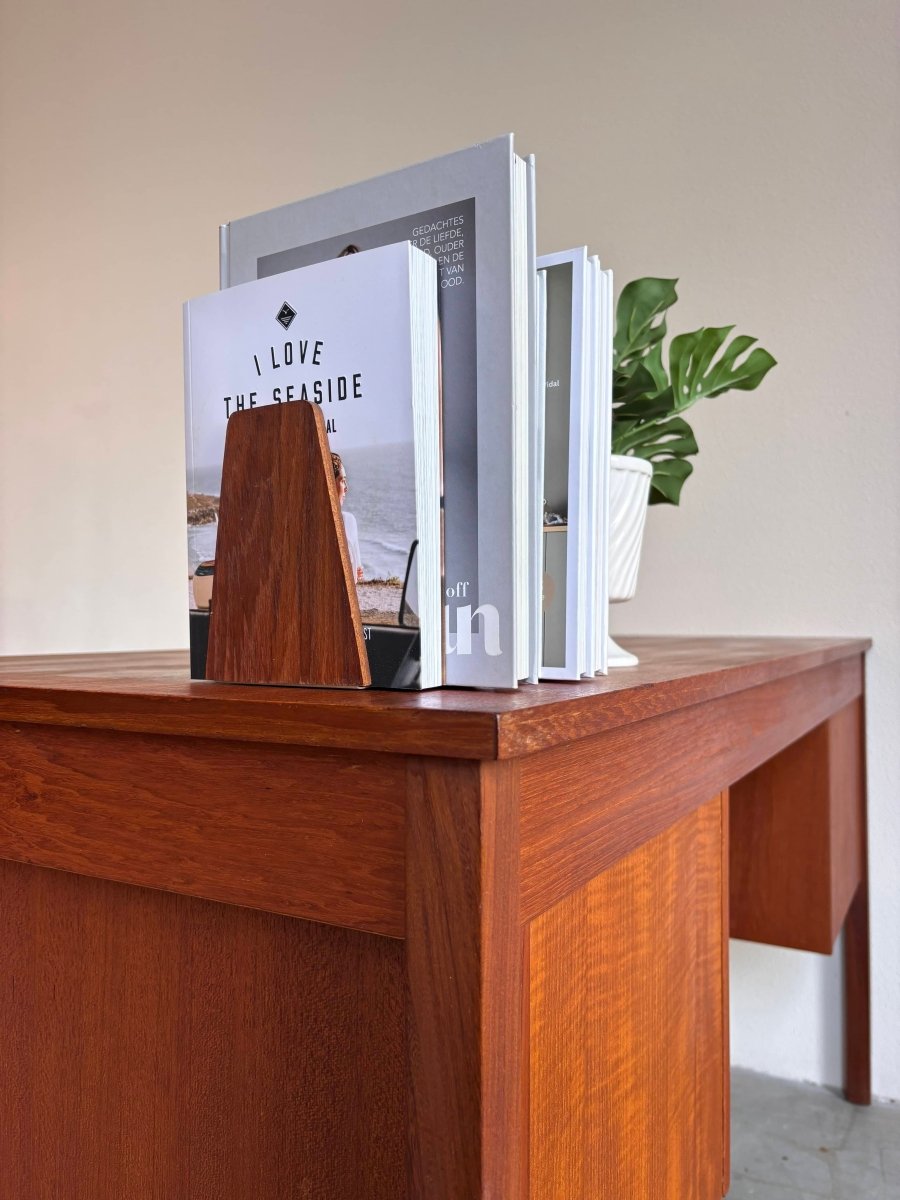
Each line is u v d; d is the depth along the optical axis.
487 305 0.51
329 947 0.48
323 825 0.45
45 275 2.42
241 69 2.10
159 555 2.21
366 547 0.52
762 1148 1.33
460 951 0.41
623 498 0.91
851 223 1.47
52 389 2.40
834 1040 1.50
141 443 2.24
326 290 0.53
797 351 1.50
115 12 2.30
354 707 0.42
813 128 1.50
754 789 1.30
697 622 1.57
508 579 0.50
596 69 1.66
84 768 0.55
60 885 0.60
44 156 2.42
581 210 1.67
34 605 2.42
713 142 1.57
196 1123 0.54
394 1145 0.46
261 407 0.54
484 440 0.51
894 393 1.44
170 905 0.55
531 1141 0.48
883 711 1.45
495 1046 0.41
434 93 1.83
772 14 1.52
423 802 0.42
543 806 0.46
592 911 0.55
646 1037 0.64
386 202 0.55
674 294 1.04
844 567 1.47
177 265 2.20
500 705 0.42
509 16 1.75
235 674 0.54
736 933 1.31
